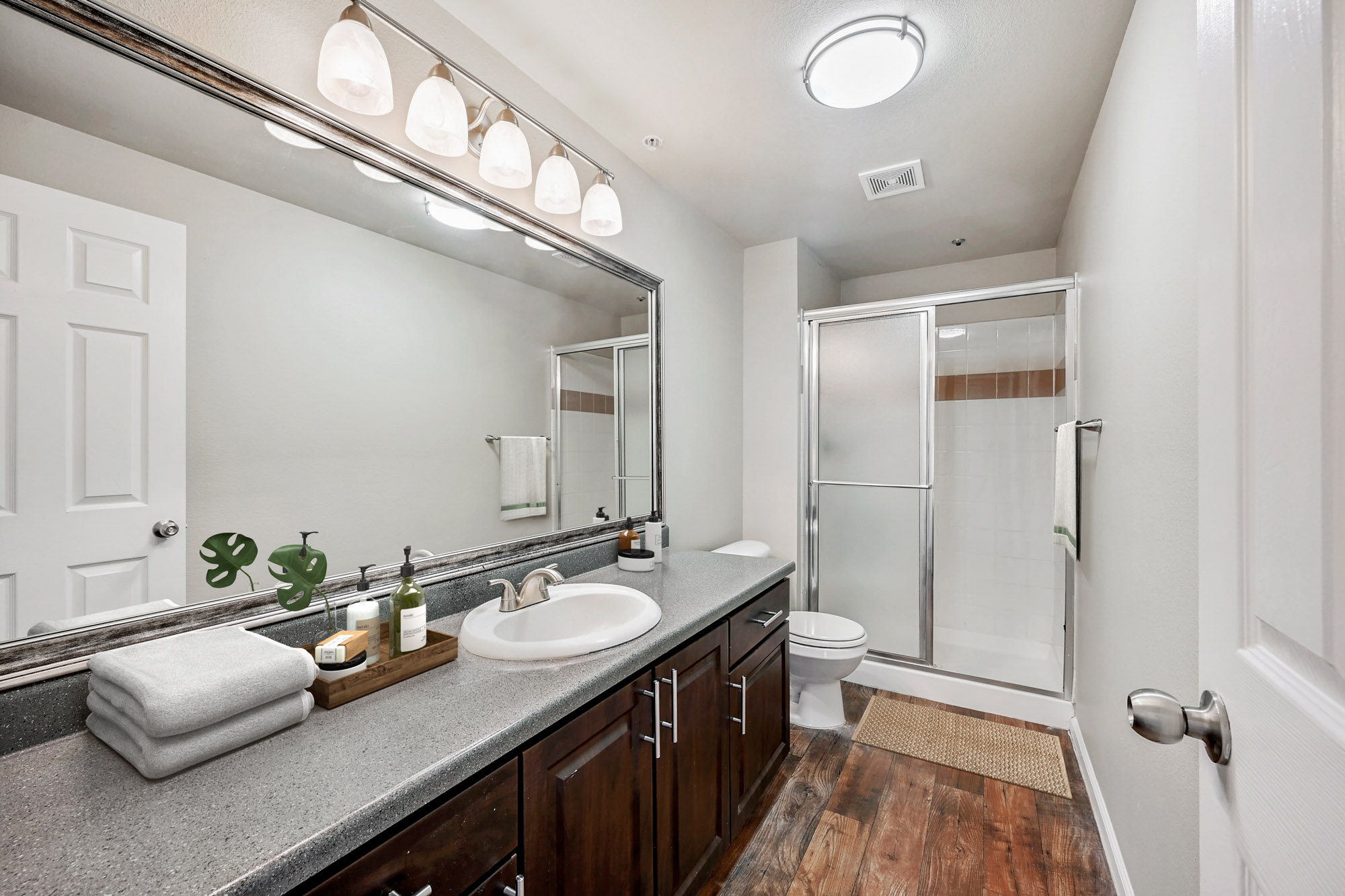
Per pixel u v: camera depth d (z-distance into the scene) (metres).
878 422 2.95
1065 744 2.33
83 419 0.91
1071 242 2.58
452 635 1.27
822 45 1.60
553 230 1.82
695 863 1.48
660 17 1.50
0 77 0.84
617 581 1.86
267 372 1.15
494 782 0.91
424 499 1.46
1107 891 1.56
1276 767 0.44
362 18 1.12
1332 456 0.38
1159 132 1.23
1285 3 0.43
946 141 2.11
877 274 3.73
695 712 1.50
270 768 0.79
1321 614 0.38
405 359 1.41
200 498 1.05
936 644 3.35
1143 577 1.32
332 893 0.68
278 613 1.14
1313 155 0.39
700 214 2.72
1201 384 0.60
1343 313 0.36
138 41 0.95
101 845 0.64
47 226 0.87
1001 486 3.43
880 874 1.63
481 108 1.50
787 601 2.17
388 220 1.37
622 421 2.17
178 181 1.02
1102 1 1.44
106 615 0.93
